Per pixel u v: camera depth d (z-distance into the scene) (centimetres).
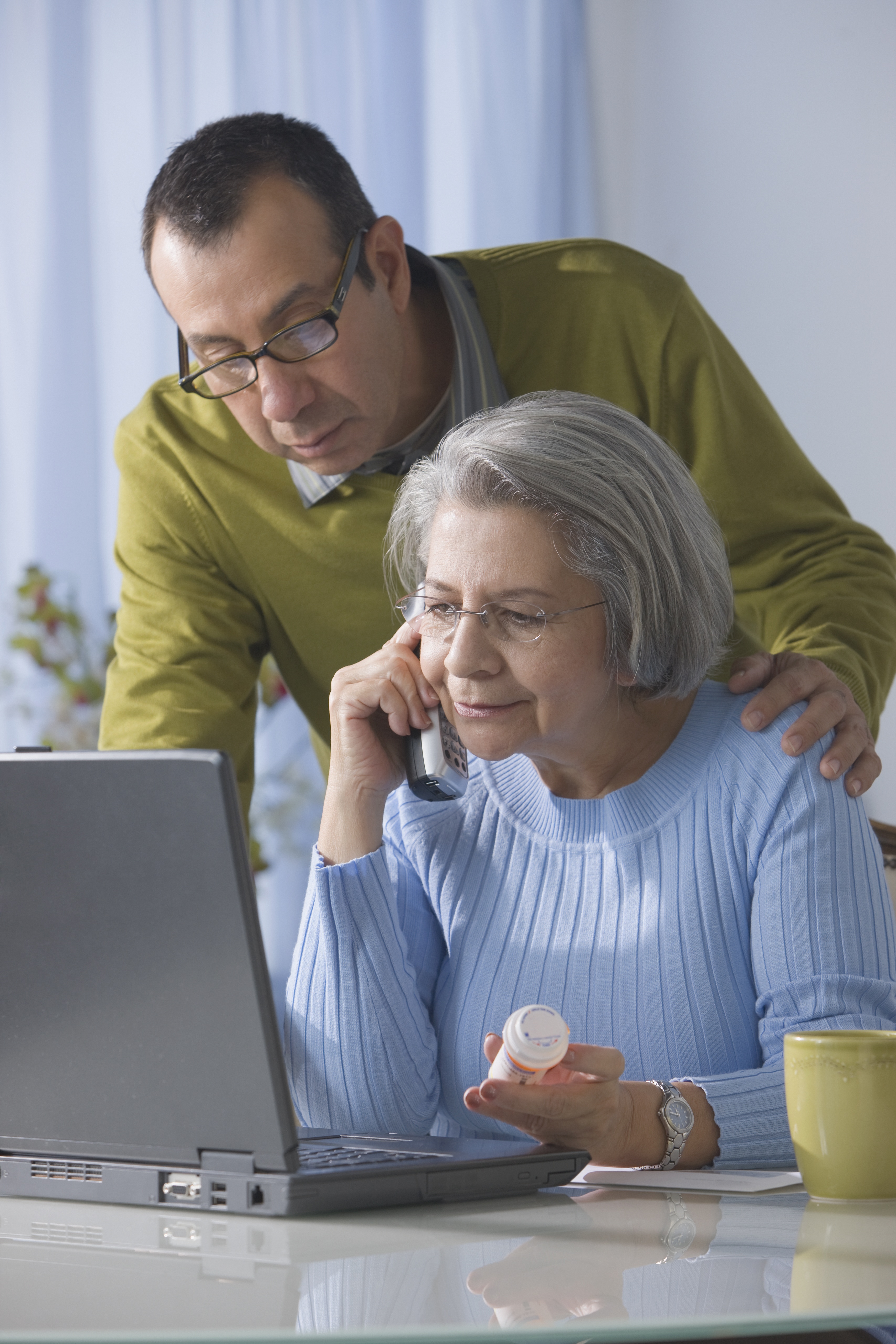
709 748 184
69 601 501
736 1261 108
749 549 276
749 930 176
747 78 548
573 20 577
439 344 268
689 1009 174
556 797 190
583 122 576
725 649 186
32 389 520
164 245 223
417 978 194
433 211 574
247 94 541
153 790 120
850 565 266
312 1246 114
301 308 221
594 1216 126
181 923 122
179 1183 128
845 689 188
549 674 168
